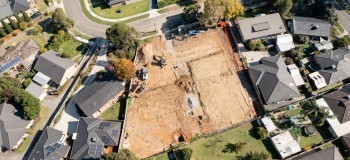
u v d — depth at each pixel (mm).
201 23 131250
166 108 114875
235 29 132500
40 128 113875
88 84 121812
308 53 124688
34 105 111000
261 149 104125
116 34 122688
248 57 125625
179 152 104875
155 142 108500
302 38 126312
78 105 113625
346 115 105812
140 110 114875
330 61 118312
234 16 133125
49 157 103500
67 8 146500
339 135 103438
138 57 126500
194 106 114625
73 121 113938
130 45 126938
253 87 118250
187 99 116375
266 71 116875
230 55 126500
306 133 105438
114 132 107438
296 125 107312
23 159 108000
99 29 138125
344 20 133625
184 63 125188
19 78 124312
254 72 117750
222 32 132750
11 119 111250
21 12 137375
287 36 125875
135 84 120000
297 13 136875
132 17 140875
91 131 107312
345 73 115938
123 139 108688
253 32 127250
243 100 115500
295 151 101312
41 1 149500
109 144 106000
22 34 137875
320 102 110188
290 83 114375
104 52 129875
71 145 109312
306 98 113688
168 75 122188
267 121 107500
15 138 108250
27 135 112250
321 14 131375
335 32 129625
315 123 107375
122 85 117188
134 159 98438
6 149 109625
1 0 140250
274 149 103875
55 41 131250
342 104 107375
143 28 137000
